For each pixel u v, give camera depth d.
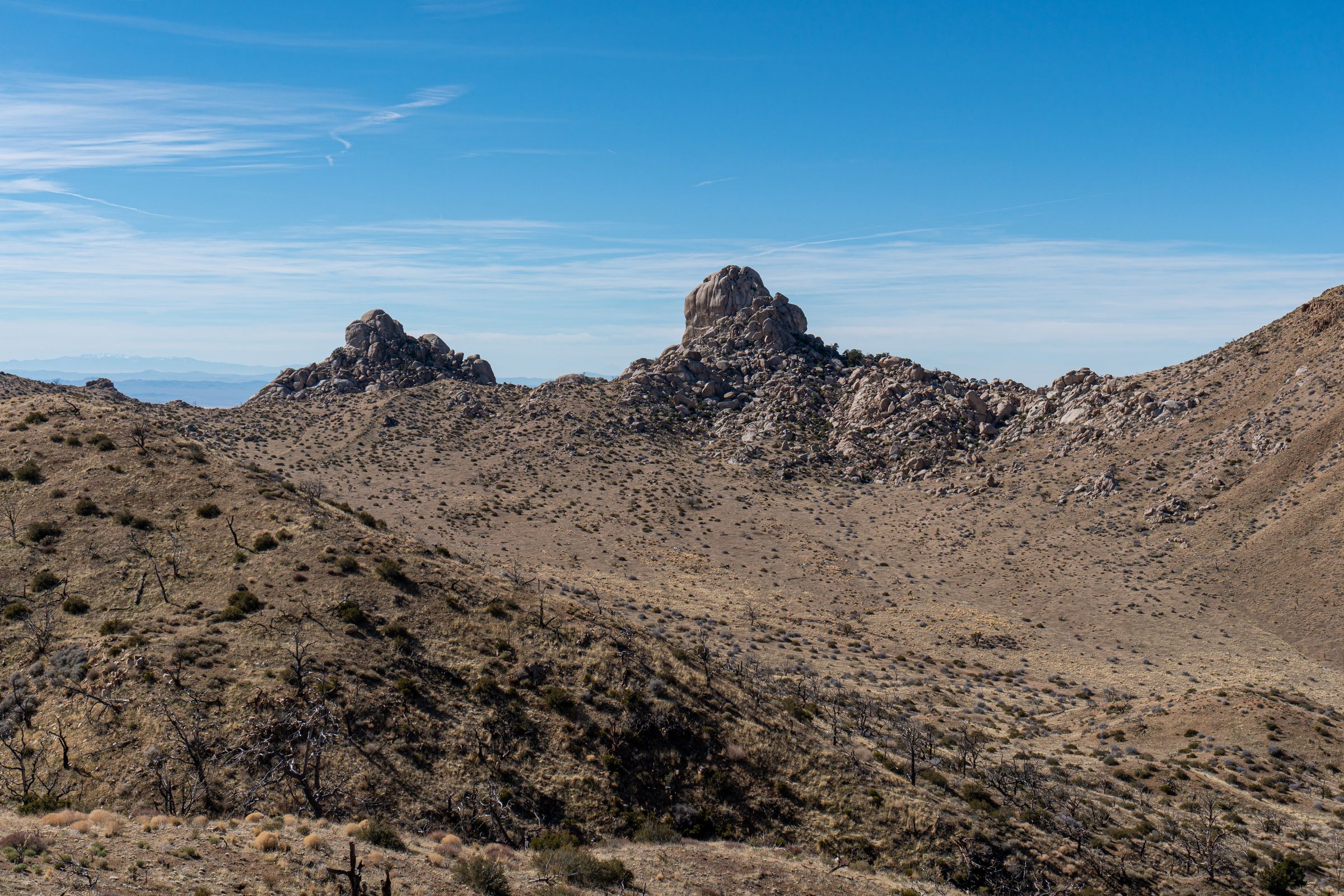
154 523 57.59
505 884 29.52
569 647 51.94
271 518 59.97
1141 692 82.88
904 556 131.12
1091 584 116.06
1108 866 41.88
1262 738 65.94
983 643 97.62
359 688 42.94
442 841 33.62
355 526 62.94
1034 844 42.53
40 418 70.56
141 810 32.62
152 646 42.81
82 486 60.53
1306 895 41.84
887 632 100.19
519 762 41.88
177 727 35.47
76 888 21.27
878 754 50.59
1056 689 84.75
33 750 36.12
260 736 37.38
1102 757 64.19
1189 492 133.50
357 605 50.31
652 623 83.88
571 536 124.38
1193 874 43.12
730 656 73.44
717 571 117.94
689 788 43.28
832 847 40.69
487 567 91.62
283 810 34.47
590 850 36.59
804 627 97.62
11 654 42.88
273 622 47.31
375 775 38.03
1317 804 55.97
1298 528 115.12
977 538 134.75
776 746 47.31
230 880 24.42
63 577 50.28
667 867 35.31
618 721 46.03
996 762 58.88
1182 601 109.19
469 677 46.97
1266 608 104.75
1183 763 62.31
